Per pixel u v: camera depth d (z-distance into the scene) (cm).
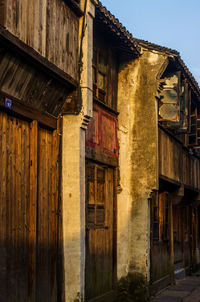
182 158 1684
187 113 1548
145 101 1296
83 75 914
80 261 881
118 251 1240
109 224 1199
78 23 924
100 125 1140
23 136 780
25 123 789
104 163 1157
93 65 1120
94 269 1079
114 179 1245
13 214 738
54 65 804
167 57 1287
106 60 1213
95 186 1109
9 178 730
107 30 1125
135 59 1305
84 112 902
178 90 1347
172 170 1513
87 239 1044
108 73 1220
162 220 1515
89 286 1043
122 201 1260
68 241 888
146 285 1253
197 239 2178
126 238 1266
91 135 1073
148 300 1249
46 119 854
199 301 1275
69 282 881
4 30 646
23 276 763
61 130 904
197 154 1998
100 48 1170
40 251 826
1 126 712
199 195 2047
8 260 719
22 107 763
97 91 1141
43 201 845
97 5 975
